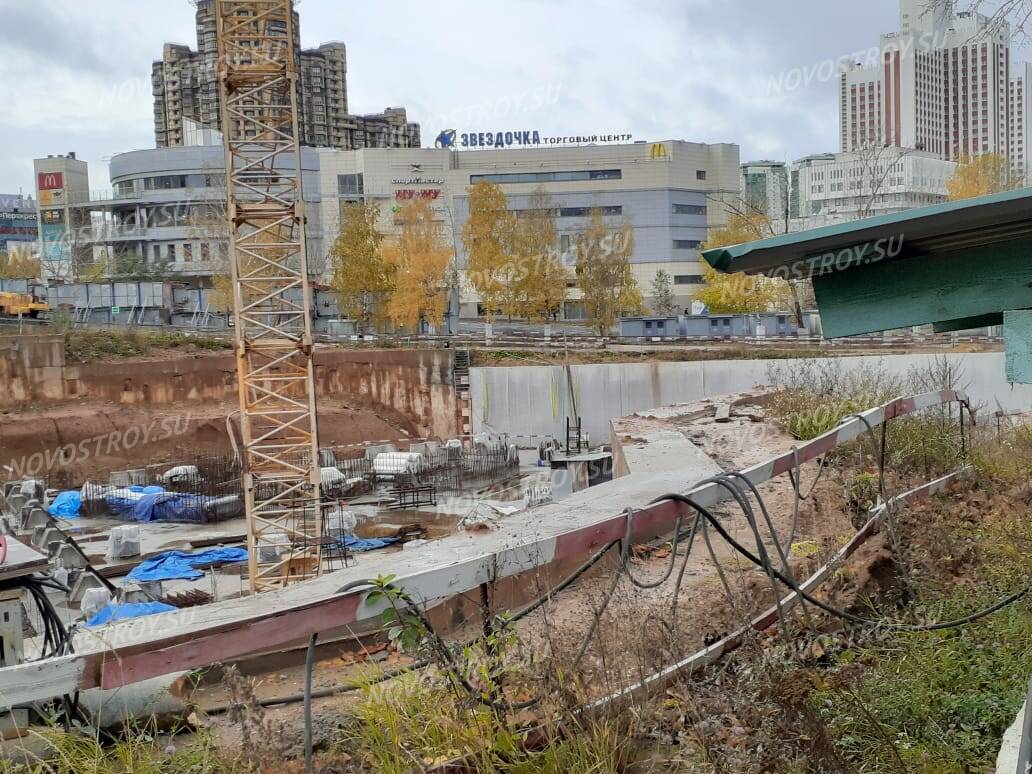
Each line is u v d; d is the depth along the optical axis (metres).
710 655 5.26
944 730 4.65
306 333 25.09
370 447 42.53
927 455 10.81
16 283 57.12
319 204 83.75
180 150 83.94
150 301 57.66
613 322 60.19
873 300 4.42
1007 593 6.57
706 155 89.88
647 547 8.23
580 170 86.31
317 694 5.12
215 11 25.22
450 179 85.12
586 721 4.19
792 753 4.03
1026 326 4.14
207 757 3.97
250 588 20.94
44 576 7.22
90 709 4.62
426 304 59.50
